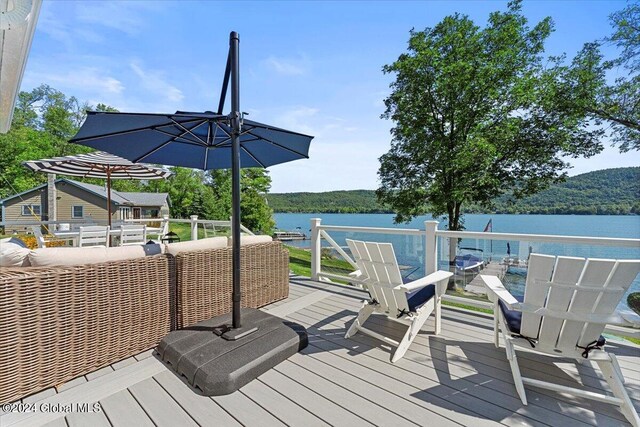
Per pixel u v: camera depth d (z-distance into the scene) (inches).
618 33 334.3
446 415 61.5
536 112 402.6
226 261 111.0
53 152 851.4
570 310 66.1
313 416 61.1
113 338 80.2
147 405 64.2
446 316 118.4
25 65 120.2
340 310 125.6
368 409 63.4
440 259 141.4
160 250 96.0
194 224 252.4
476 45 421.1
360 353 88.4
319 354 87.6
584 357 68.0
